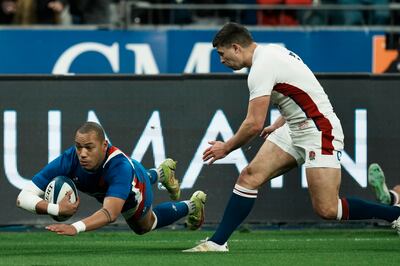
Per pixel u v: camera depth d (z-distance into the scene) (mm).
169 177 26734
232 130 31859
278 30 42688
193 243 28422
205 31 42281
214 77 31828
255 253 25156
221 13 44312
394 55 42844
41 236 30016
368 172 30328
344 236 30188
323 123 24031
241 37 23719
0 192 31688
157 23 43781
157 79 31828
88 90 31797
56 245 27797
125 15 42500
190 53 42281
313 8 43906
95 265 22594
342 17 44469
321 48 42812
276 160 24703
